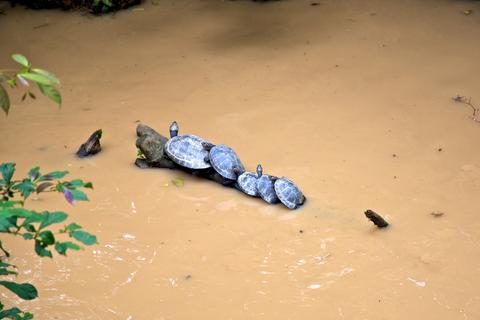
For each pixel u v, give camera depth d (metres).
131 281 7.59
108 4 14.99
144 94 11.85
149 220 8.58
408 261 7.70
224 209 8.74
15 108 11.55
